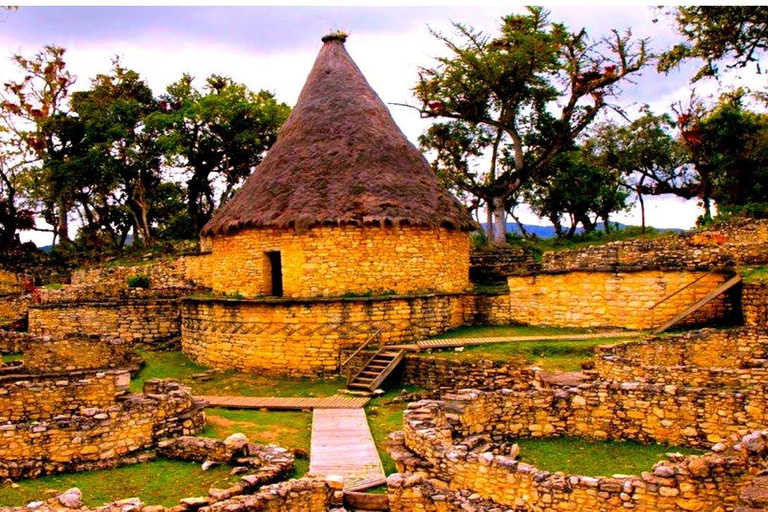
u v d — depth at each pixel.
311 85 26.11
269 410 16.55
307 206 21.95
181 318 25.30
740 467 8.31
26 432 11.30
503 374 17.23
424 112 35.41
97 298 27.81
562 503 8.93
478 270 29.03
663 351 16.58
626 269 20.73
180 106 46.03
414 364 18.84
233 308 21.69
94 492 10.36
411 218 22.19
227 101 41.75
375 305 21.05
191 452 12.01
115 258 43.00
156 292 28.03
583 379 15.02
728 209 33.38
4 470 10.91
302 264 21.92
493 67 33.59
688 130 37.59
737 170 36.81
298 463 12.04
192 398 14.64
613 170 45.25
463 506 9.29
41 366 19.81
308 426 14.87
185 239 47.69
